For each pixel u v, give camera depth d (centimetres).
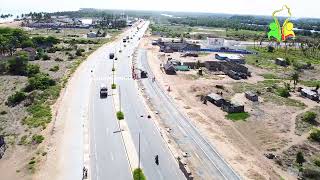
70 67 19138
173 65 19712
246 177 8325
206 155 9362
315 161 9438
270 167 9006
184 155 9225
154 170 8431
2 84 15650
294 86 16912
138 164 8669
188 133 10800
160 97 14388
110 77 17112
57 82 15800
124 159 8906
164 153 9319
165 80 17150
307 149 10175
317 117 12769
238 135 10956
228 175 8381
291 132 11325
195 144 10012
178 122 11700
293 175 8706
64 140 9869
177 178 8119
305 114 12756
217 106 13700
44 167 8462
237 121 12112
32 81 14938
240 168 8756
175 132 10838
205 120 12019
